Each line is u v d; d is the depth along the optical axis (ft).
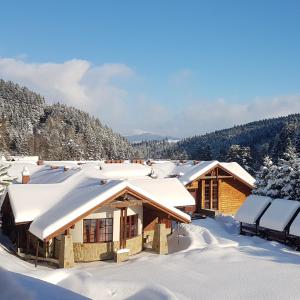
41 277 42.45
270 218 77.36
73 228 64.23
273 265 57.47
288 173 98.12
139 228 72.64
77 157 319.68
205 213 107.24
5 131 153.79
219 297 44.01
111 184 67.21
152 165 125.29
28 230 64.90
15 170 117.08
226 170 112.68
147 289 42.06
